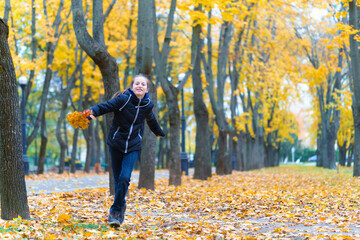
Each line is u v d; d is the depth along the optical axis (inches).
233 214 309.6
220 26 826.8
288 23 884.0
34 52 797.9
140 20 474.6
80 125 210.7
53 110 1541.6
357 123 634.2
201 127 715.4
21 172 252.4
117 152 229.0
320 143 1453.0
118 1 896.3
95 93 1162.6
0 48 243.1
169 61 1150.3
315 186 534.3
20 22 945.5
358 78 618.2
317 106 1279.5
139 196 410.6
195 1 506.6
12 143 247.9
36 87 1400.1
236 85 993.5
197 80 717.3
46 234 205.0
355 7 600.1
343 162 1461.6
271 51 981.2
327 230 237.1
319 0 633.0
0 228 215.3
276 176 800.9
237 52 897.5
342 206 343.9
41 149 896.9
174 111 553.6
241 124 1015.6
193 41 587.5
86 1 823.1
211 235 219.1
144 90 225.1
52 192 434.9
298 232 233.0
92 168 1630.2
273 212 314.5
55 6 904.9
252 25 908.6
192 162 1699.1
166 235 219.5
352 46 614.2
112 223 230.2
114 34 962.1
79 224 242.1
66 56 963.3
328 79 1105.4
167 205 360.2
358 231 234.2
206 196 418.9
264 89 1125.1
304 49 1026.7
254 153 1247.5
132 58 1026.1
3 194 248.4
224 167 850.8
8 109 246.5
